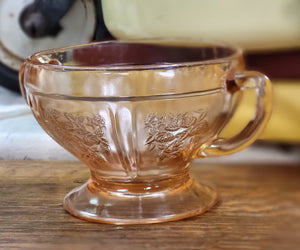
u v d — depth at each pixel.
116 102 0.29
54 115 0.30
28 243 0.27
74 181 0.32
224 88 0.30
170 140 0.30
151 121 0.29
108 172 0.32
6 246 0.27
